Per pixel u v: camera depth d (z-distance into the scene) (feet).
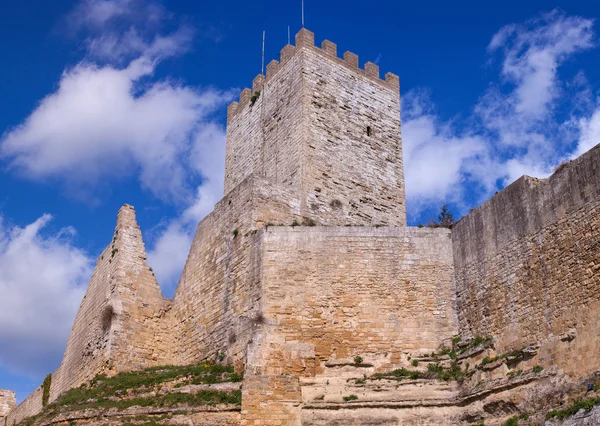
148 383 118.83
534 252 102.94
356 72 158.40
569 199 98.37
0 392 193.88
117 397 115.85
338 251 120.67
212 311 130.93
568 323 94.63
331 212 141.08
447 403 102.89
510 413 96.37
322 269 119.55
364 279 119.03
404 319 116.78
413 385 106.83
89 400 117.29
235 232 131.54
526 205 106.11
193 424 102.06
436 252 120.88
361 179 148.56
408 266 119.96
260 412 102.27
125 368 135.64
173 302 145.07
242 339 117.08
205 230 143.02
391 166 154.71
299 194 138.21
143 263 145.69
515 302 104.88
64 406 117.39
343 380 110.11
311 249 120.88
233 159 164.14
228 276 129.29
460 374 106.63
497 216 111.86
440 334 115.85
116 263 143.54
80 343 152.66
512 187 109.60
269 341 114.01
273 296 117.50
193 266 142.92
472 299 113.80
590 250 93.56
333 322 116.26
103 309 142.61
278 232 122.21
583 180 96.63
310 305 117.08
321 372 112.98
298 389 104.83
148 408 106.93
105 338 138.21
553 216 100.68
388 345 115.03
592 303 91.66
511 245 107.96
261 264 120.06
